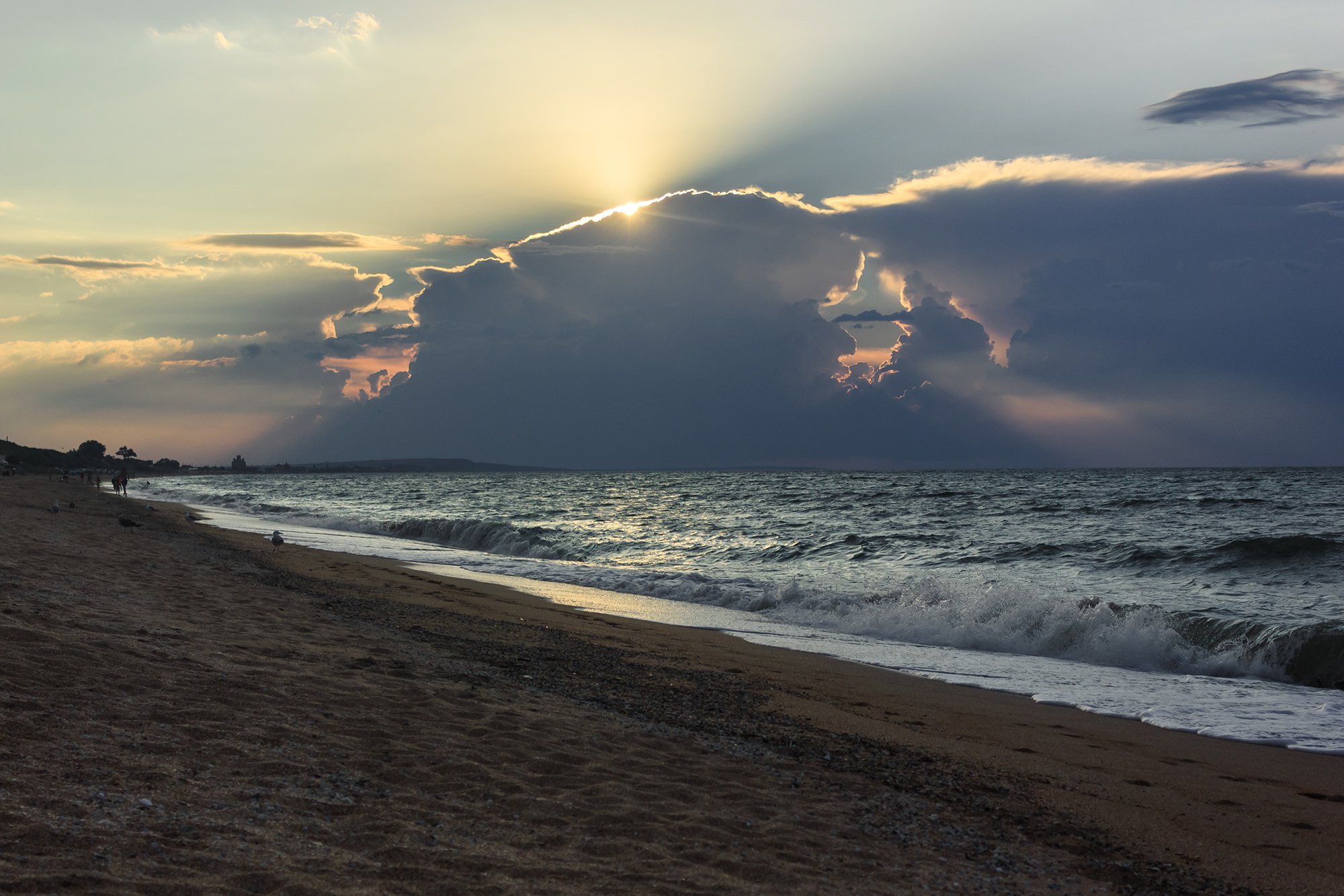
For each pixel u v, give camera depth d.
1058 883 5.01
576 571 22.91
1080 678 11.91
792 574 23.98
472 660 10.06
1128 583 21.83
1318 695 11.12
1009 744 8.42
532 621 14.44
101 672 6.71
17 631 7.26
